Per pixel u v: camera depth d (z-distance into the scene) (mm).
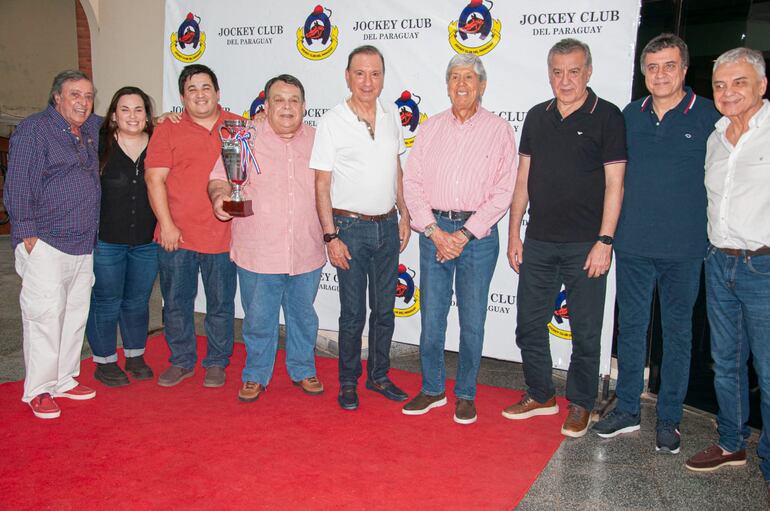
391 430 2947
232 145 2920
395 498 2340
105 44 6445
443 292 3043
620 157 2705
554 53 2723
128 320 3498
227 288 3424
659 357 3477
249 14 3988
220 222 3318
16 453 2631
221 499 2303
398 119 3182
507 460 2684
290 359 3406
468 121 2896
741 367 2631
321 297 4055
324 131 2988
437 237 2893
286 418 3053
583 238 2824
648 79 2633
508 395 3484
